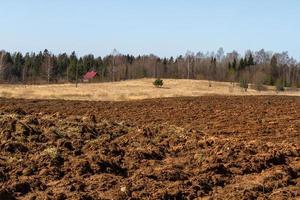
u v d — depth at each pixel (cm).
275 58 10712
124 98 4181
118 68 10562
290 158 1240
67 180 930
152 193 898
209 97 3259
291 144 1459
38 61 10425
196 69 11019
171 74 10962
